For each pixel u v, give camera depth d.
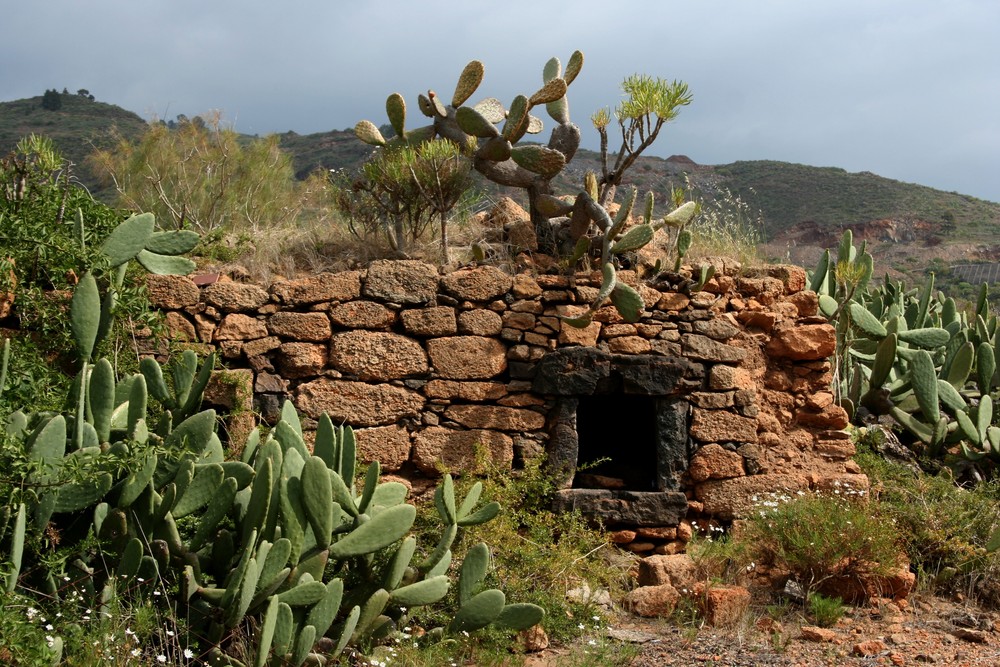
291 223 9.37
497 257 8.34
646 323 8.13
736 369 8.19
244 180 11.44
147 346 7.45
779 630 6.35
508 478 7.36
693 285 8.21
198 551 5.30
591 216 8.16
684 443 7.92
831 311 10.02
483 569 5.72
